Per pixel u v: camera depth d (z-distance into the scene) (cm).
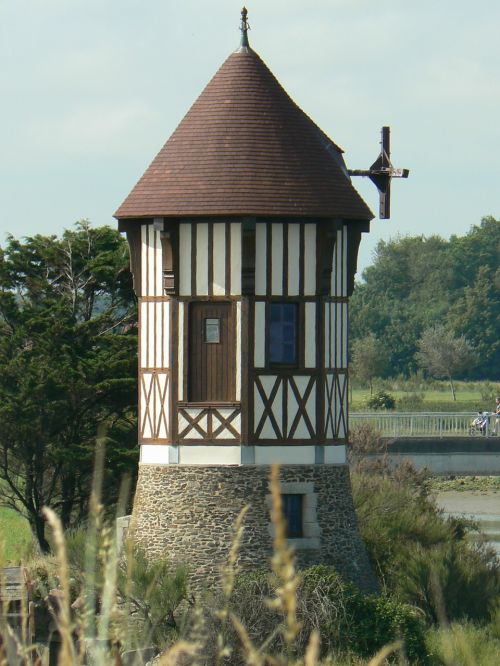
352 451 15650
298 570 8900
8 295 13638
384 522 10738
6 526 12694
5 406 12506
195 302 9544
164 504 9494
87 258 14400
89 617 2159
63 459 12369
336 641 8244
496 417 19762
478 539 12500
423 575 9538
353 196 9794
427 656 8125
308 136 9900
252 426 9438
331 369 9706
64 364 12775
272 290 9500
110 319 13588
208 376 9544
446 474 18925
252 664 2053
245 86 9988
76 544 7669
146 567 8162
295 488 9438
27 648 2364
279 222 9488
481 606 9594
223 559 9238
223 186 9469
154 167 9794
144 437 9725
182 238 9538
